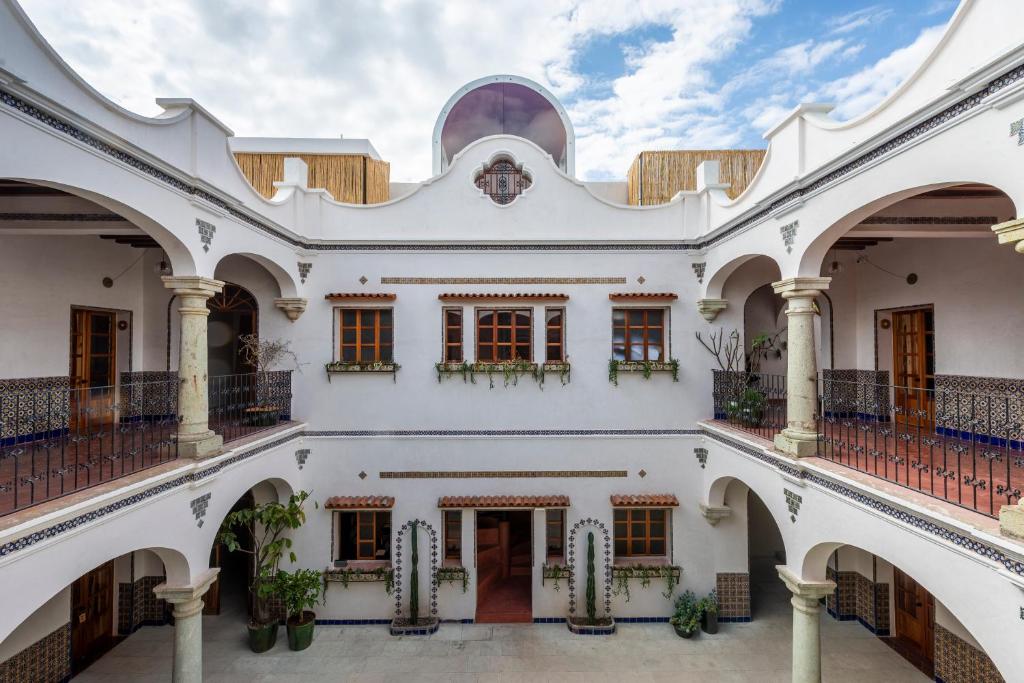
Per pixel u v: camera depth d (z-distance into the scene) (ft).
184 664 20.79
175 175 19.99
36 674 23.50
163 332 32.48
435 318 32.14
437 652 27.78
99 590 28.76
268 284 31.81
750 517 41.88
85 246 28.37
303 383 31.86
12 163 13.67
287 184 31.27
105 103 16.63
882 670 26.03
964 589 13.64
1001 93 12.60
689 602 30.50
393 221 32.50
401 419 31.91
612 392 32.12
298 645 27.96
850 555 31.50
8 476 18.06
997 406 23.11
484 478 31.86
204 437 21.89
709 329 32.22
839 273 32.73
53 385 26.58
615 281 32.40
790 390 22.03
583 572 31.40
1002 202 22.58
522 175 33.22
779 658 27.25
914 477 17.49
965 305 24.90
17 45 13.66
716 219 30.04
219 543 32.48
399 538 31.48
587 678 25.52
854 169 17.94
